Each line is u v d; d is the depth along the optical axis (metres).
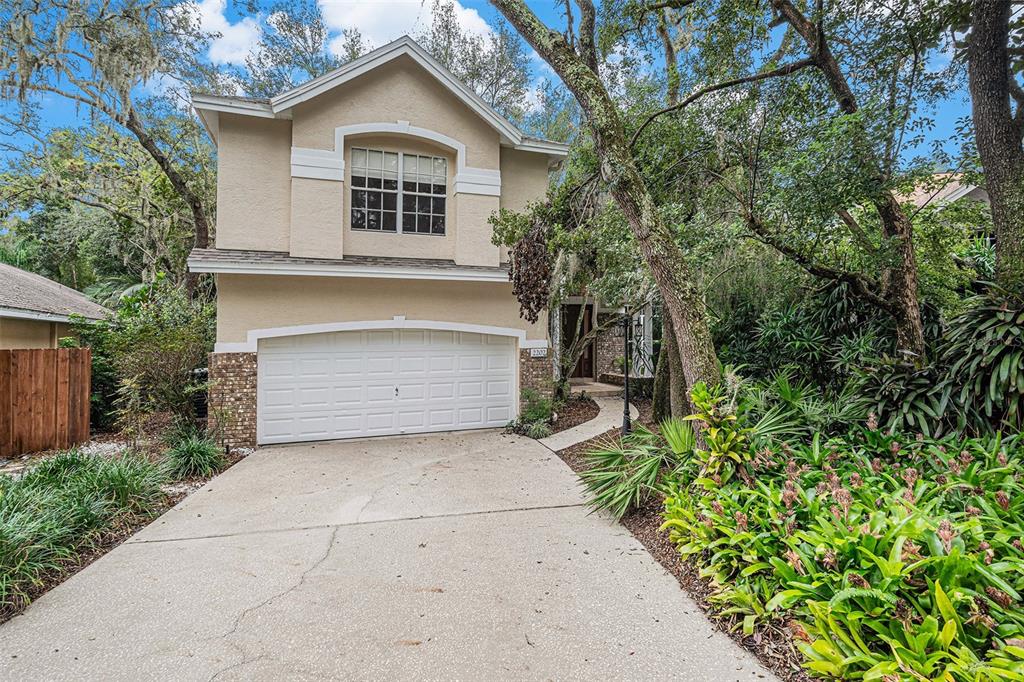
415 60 10.28
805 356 9.17
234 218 9.59
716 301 11.48
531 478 7.57
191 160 15.10
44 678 3.18
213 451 8.02
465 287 10.73
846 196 5.81
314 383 9.84
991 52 5.45
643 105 8.66
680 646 3.46
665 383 10.70
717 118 7.45
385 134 10.38
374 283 10.11
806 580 3.36
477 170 10.85
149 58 10.99
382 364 10.30
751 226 6.60
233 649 3.46
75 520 5.09
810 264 6.76
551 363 12.32
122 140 15.12
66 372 9.12
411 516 6.03
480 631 3.67
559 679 3.15
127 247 19.53
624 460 6.41
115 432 10.62
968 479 4.10
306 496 6.78
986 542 3.07
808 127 6.49
